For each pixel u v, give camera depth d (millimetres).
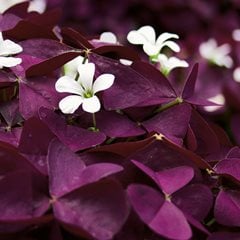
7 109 313
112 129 310
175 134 314
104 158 294
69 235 273
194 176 296
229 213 294
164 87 328
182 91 328
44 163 284
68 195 269
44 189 273
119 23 636
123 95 317
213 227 300
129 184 283
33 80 319
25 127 287
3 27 357
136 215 274
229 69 548
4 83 312
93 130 310
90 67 311
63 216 263
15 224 263
